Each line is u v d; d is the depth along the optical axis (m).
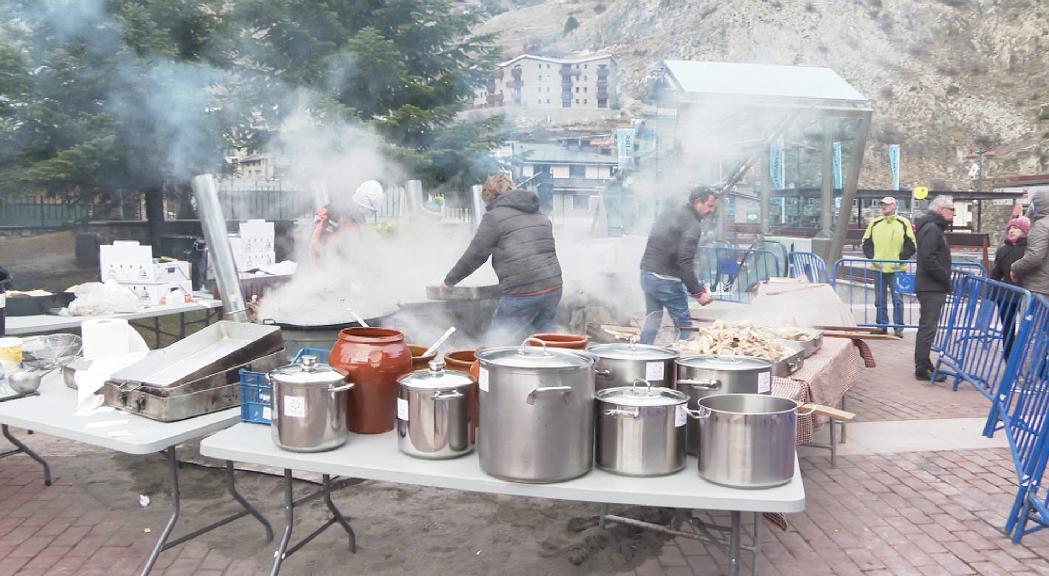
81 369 3.25
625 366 2.47
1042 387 4.13
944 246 6.83
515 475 2.12
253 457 2.42
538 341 2.88
